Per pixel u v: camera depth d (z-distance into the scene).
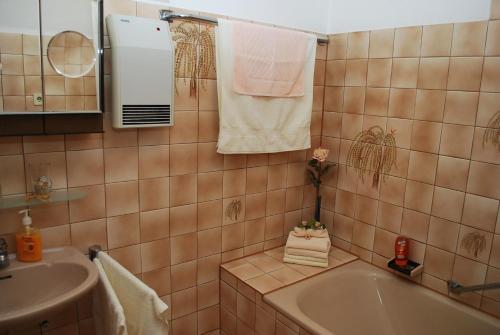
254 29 1.87
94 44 1.50
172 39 1.73
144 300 1.37
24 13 1.37
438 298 1.93
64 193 1.56
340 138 2.34
